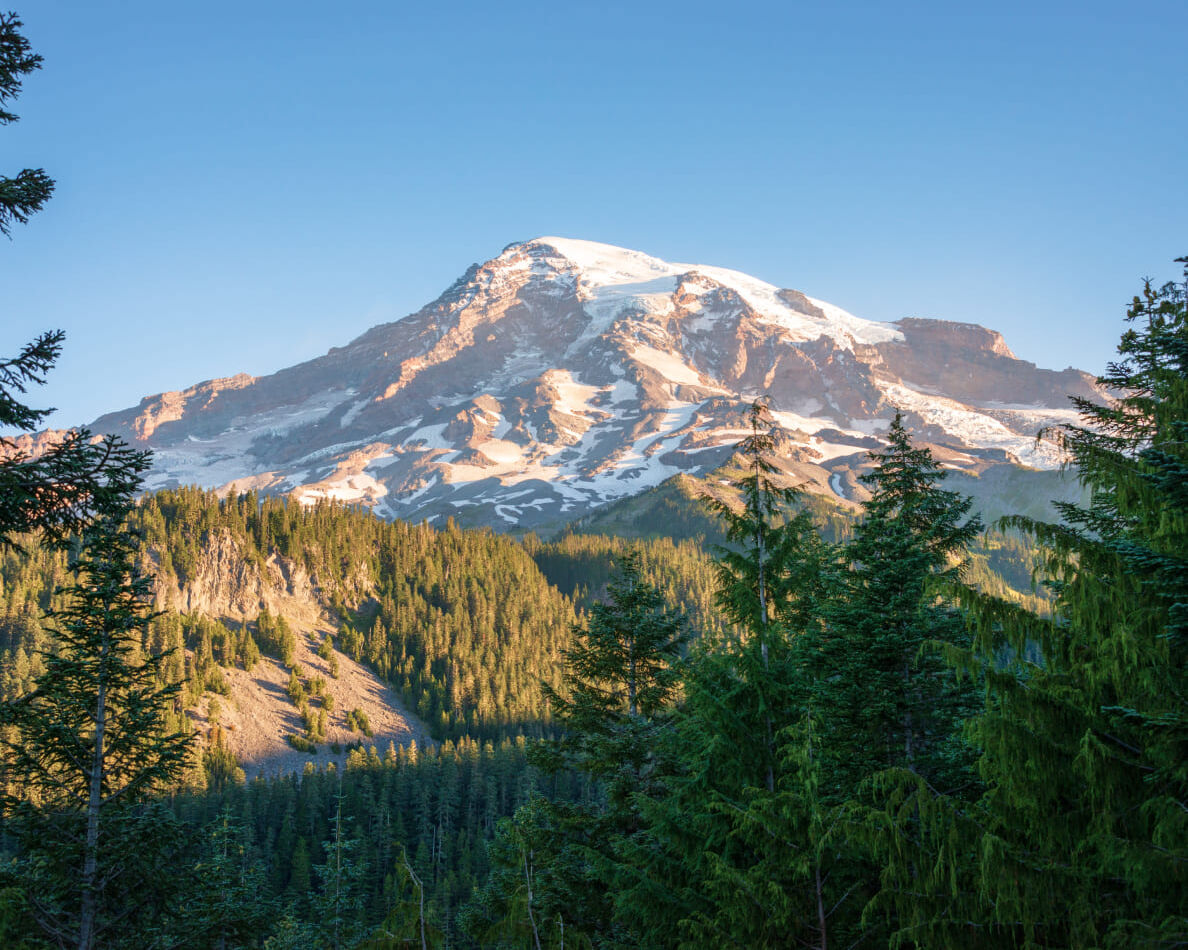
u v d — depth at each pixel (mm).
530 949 19156
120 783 24203
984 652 14500
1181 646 13688
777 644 23312
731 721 20391
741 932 16344
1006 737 13477
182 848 23359
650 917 19531
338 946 48531
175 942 22312
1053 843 13656
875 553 24734
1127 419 17234
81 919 20984
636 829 26391
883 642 22188
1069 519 18469
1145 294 16969
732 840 18672
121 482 15406
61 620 23125
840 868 16594
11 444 14695
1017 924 13828
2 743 21781
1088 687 13992
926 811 13969
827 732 21719
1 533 15188
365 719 187375
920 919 14039
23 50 14523
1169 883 12453
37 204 14320
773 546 24547
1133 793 13203
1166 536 14453
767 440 25188
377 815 121250
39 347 14281
